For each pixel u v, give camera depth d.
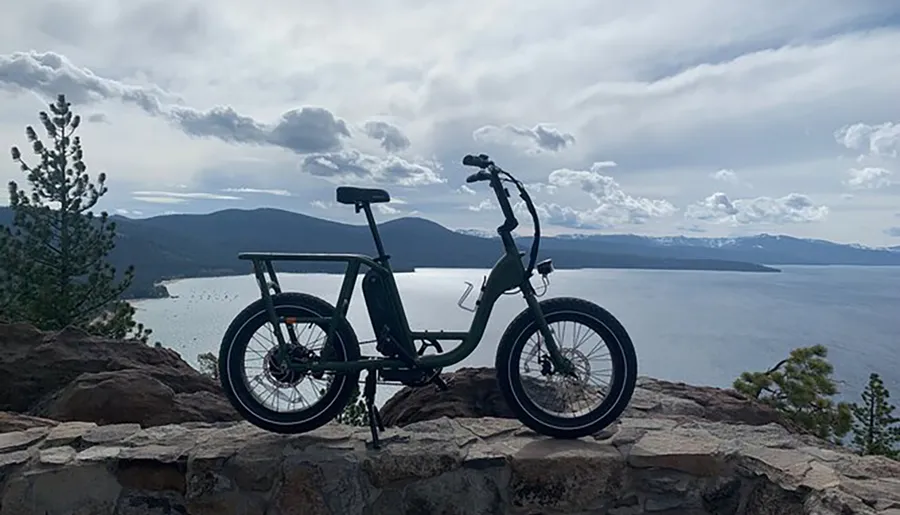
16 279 8.33
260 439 2.45
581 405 2.55
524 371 2.54
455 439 2.46
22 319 7.98
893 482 1.98
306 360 2.45
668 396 3.55
